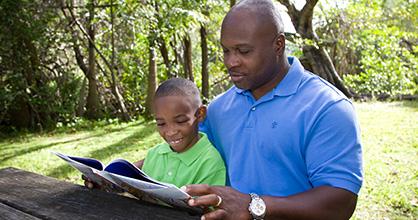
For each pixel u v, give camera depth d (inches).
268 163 62.6
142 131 336.8
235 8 60.6
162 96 71.1
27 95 339.6
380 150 237.8
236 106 68.3
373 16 489.7
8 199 67.2
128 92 418.3
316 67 435.2
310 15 410.0
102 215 60.2
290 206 53.1
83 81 391.9
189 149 72.8
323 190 54.9
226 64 61.7
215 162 71.1
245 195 53.3
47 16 331.3
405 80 456.8
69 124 365.1
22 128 350.9
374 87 459.5
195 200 50.8
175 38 404.2
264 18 59.0
